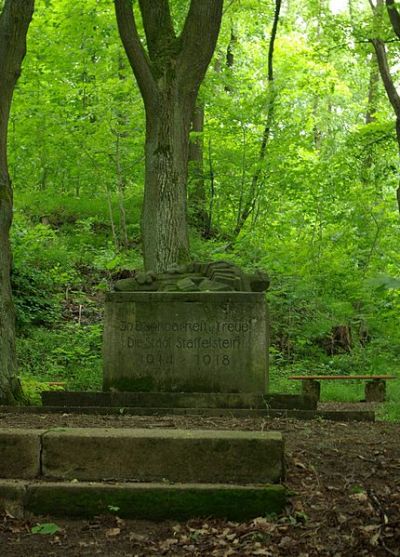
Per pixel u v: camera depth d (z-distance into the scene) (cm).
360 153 2186
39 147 2152
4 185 1023
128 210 2427
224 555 526
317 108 3478
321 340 1886
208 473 600
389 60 2208
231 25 2731
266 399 977
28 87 2033
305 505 582
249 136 2272
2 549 539
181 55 1493
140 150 2156
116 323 1059
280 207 2312
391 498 586
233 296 1043
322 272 1912
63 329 1802
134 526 573
